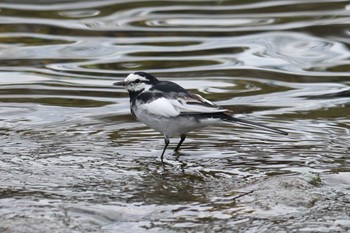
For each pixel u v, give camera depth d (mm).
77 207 9984
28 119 15625
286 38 21797
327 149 13555
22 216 9617
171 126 12906
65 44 21453
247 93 17859
